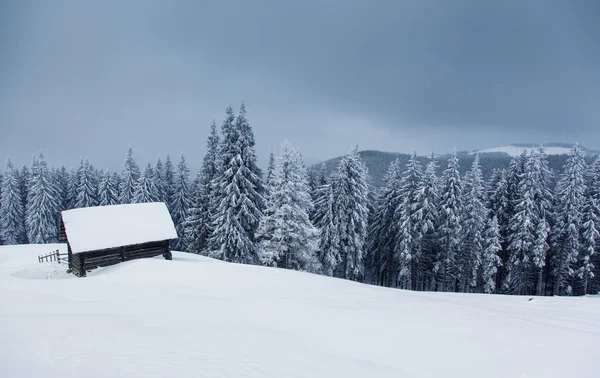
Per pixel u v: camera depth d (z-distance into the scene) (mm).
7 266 28500
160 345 7418
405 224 37969
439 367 7684
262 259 32750
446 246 38500
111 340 7555
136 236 25500
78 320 9328
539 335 10719
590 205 38719
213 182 34344
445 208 38156
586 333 11391
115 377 5531
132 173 56562
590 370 7871
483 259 39500
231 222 31891
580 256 39906
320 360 7391
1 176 65312
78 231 24406
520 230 37344
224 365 6461
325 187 43094
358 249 37906
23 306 12070
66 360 6172
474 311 14188
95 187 60844
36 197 52000
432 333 10336
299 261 34844
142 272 19750
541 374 7535
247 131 33781
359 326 10758
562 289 43469
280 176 33406
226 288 16531
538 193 37969
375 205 51000
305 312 12219
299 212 33188
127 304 12492
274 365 6734
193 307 12234
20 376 5344
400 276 39594
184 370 6035
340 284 19203
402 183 43219
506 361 8234
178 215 52125
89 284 17266
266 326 10242
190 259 28359
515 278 40156
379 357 8148
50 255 29734
